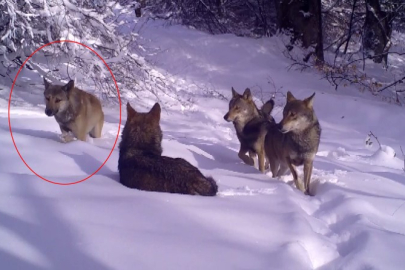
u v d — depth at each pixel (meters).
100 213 5.97
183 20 22.91
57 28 10.98
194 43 19.38
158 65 17.39
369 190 7.79
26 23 10.67
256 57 19.12
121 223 5.86
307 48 20.09
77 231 5.65
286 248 5.74
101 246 5.39
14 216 5.77
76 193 6.37
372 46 21.47
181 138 10.24
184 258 5.39
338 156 10.28
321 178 8.25
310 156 8.09
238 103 9.21
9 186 6.35
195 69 17.88
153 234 5.74
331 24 24.86
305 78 17.86
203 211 6.22
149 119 7.15
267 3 24.30
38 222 5.73
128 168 6.88
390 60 24.20
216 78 17.45
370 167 9.26
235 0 24.69
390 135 13.05
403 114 13.88
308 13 19.97
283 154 8.33
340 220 6.81
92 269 4.91
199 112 13.25
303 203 7.10
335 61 19.77
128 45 13.04
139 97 13.04
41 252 5.13
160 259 5.30
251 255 5.64
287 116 7.97
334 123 13.78
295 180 8.22
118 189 6.63
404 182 8.44
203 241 5.74
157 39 19.02
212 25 23.53
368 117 13.86
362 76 17.61
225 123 12.88
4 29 11.07
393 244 6.11
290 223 6.19
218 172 8.12
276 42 20.31
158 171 6.75
